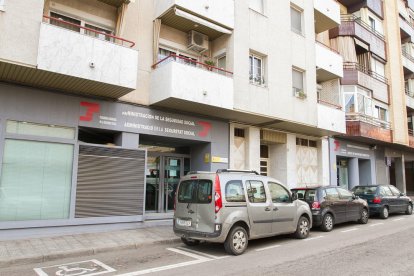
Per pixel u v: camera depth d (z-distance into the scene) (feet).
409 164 102.63
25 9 26.32
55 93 31.07
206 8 38.99
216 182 24.85
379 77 72.59
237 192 25.81
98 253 24.99
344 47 65.00
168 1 37.01
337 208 37.09
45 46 26.86
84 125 32.42
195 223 25.32
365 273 19.43
